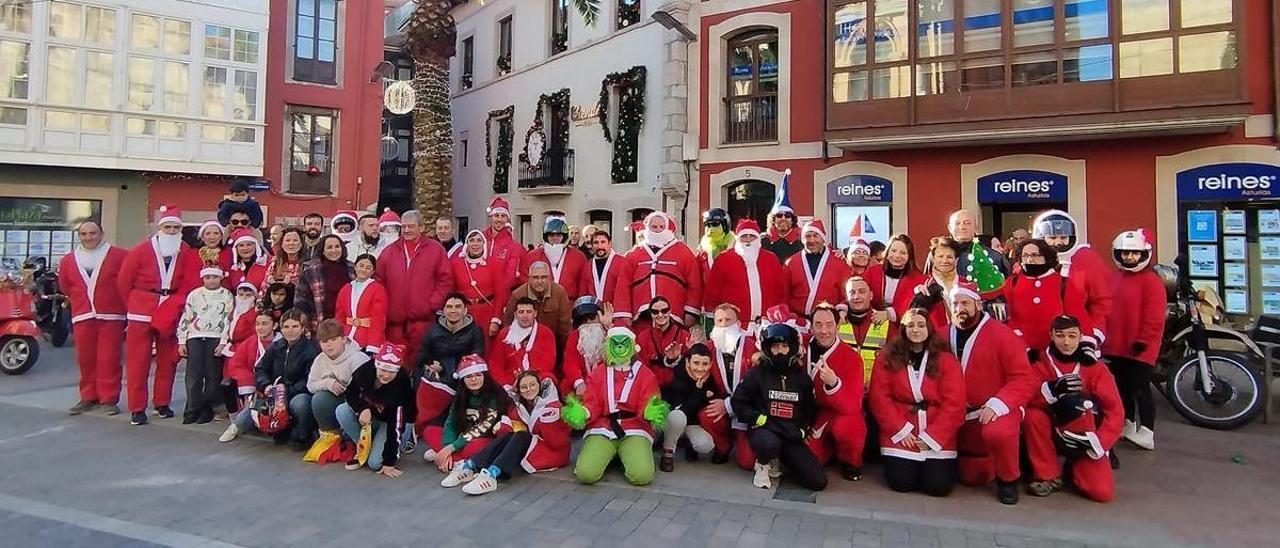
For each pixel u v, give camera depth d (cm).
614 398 559
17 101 1568
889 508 500
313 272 722
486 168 2272
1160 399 834
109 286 769
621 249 1731
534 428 572
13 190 1620
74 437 676
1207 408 718
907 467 525
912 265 636
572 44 1922
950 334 557
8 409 793
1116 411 513
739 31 1459
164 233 753
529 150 2025
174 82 1731
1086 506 503
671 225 716
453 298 627
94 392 778
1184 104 1045
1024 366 518
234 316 711
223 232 816
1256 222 1061
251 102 1828
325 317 719
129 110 1675
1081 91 1105
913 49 1219
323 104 2005
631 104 1695
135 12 1684
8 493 521
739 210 1479
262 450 636
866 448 607
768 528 460
